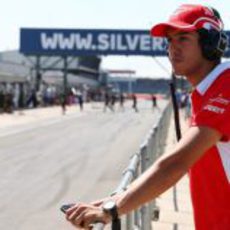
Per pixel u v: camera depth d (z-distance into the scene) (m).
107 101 90.44
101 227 3.72
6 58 126.00
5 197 17.48
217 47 3.78
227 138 3.49
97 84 157.50
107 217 3.43
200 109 3.57
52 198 17.41
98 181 20.70
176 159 3.39
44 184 19.94
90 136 42.00
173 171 3.37
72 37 66.75
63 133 44.59
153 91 195.50
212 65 3.80
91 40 66.25
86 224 3.51
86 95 128.62
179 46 3.78
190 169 3.65
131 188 3.39
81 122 59.31
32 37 67.12
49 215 14.96
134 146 34.47
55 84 103.88
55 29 67.00
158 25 3.74
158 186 3.35
